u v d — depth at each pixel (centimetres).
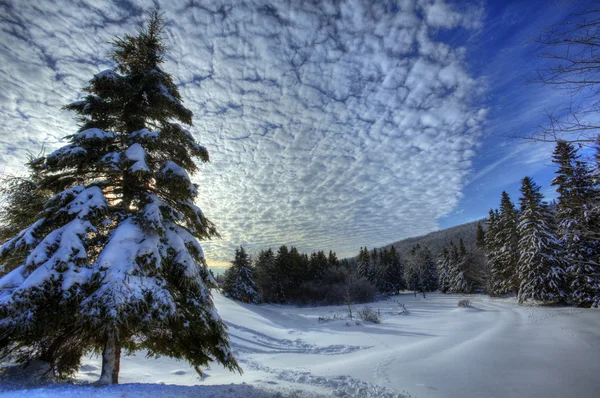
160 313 581
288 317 3553
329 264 7900
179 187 741
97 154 716
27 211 810
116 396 518
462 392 700
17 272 593
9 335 524
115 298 540
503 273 3938
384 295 7156
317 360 1301
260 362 1294
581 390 676
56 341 630
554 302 2928
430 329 2102
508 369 888
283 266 6900
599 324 1662
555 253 2956
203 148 891
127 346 739
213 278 780
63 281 546
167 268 686
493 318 2378
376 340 1756
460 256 6134
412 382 792
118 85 769
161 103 830
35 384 628
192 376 1003
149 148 785
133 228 655
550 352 1091
